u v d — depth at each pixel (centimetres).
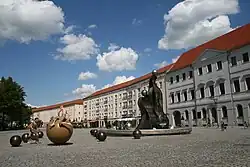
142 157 1070
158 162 930
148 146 1520
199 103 5741
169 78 6806
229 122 4950
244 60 4753
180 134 2595
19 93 7500
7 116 7750
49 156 1200
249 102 4575
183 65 6359
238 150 1183
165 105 6888
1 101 7056
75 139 2456
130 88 8919
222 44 5534
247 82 4672
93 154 1223
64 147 1633
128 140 2080
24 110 7825
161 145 1553
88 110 11938
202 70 5719
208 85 5528
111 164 919
